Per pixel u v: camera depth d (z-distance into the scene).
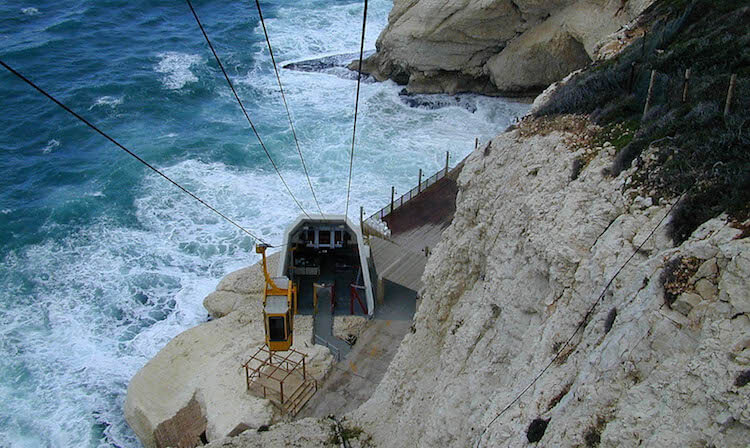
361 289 34.12
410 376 23.45
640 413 11.44
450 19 56.31
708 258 12.28
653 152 16.62
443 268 24.00
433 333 23.64
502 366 17.77
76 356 32.94
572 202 17.55
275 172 49.06
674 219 13.97
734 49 20.17
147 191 46.66
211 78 64.62
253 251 40.84
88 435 28.47
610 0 49.19
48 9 77.62
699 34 24.30
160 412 26.84
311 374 28.03
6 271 39.09
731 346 10.66
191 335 31.23
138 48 70.38
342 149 51.47
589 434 12.23
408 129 54.94
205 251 40.91
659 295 12.48
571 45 52.00
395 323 31.89
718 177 14.09
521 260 18.70
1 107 57.56
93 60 66.81
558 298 16.27
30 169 49.69
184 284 38.16
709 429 10.22
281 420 25.92
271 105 59.94
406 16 60.38
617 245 14.98
